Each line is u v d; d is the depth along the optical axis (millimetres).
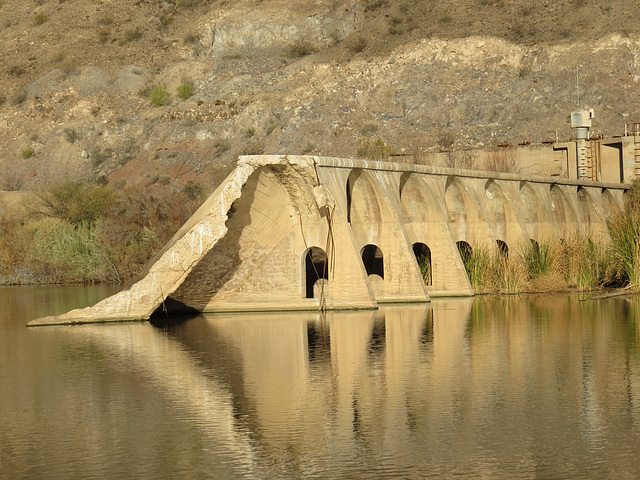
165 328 28125
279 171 30016
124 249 52531
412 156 61719
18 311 34844
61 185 69312
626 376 18938
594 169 54094
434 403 16641
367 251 36344
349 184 33531
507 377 18938
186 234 29547
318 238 32062
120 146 91938
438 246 36469
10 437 14852
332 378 19125
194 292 32406
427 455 13477
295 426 15188
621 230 39625
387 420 15492
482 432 14680
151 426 15391
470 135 83500
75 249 52281
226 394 17734
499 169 56625
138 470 13008
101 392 18125
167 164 85500
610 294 35781
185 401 17203
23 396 17875
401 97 90250
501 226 40500
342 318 29641
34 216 61188
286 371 20078
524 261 38875
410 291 33938
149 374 19984
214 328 27844
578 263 38875
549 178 42625
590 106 83625
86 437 14766
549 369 19797
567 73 87875
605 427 14898
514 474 12594
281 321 29328
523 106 85688
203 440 14453
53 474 12867
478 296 36656
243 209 30469
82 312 29734
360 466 13016
